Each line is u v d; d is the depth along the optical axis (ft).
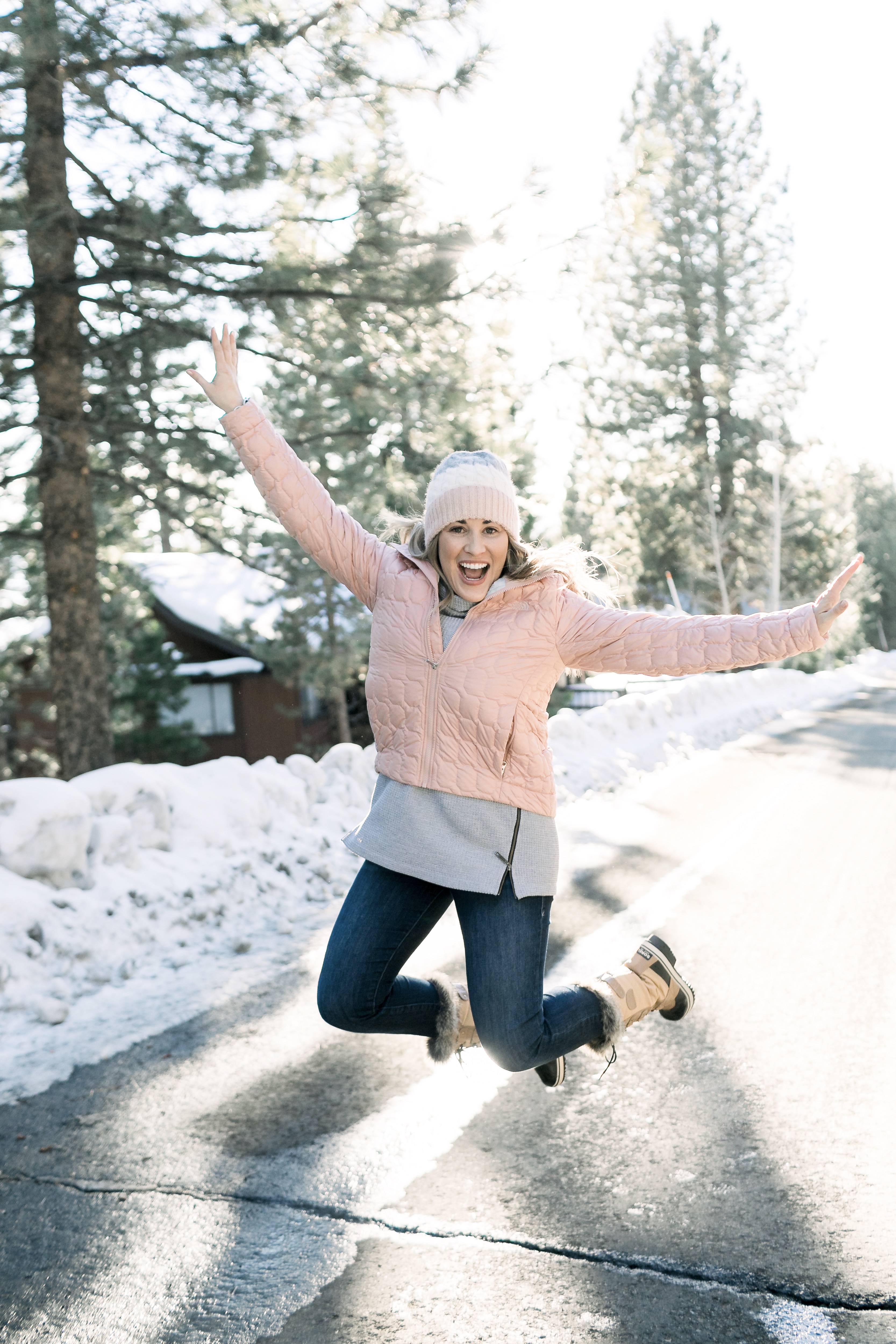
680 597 142.31
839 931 18.30
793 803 32.53
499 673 8.14
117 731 60.70
